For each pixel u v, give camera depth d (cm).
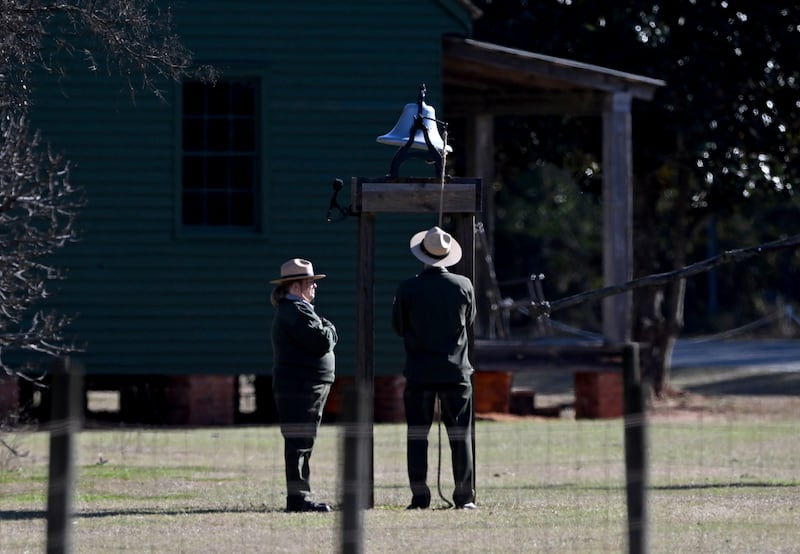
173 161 7138
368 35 7238
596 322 19238
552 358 7662
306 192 7206
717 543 3362
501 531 3506
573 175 9900
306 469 3978
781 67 8812
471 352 4112
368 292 4134
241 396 9312
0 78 4925
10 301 5406
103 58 6756
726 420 7706
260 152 7188
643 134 8994
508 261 19175
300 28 7212
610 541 3350
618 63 8744
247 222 7269
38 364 6562
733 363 12044
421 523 3641
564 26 8781
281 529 3547
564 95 7888
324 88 7225
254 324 7169
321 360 4031
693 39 8744
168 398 7200
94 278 7081
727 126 8875
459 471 4003
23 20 4981
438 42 7256
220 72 6600
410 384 4012
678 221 9588
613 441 6222
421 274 4044
